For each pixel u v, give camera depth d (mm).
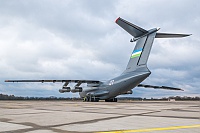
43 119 8852
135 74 28438
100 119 8852
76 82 35969
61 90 38438
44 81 35844
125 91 31547
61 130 6316
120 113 11531
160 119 8844
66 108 15883
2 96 79125
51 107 17172
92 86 37125
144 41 28328
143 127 6793
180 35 27469
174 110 13852
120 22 27812
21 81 36125
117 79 31547
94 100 36375
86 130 6293
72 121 8258
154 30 27031
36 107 17156
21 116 9984
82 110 13750
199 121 8227
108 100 37344
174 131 6090
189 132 5953
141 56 28406
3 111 12812
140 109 14805
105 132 5949
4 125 7273
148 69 27078
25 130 6328
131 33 29438
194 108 16156
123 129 6430
